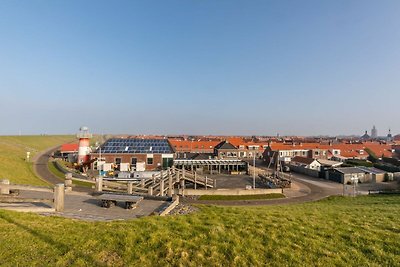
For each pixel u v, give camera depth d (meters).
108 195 14.55
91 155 52.66
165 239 9.32
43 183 35.44
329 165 65.31
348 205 26.47
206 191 37.75
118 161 52.62
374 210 18.98
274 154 76.12
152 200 15.93
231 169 60.66
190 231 10.14
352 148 88.12
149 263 7.98
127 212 13.14
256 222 11.70
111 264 7.77
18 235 8.91
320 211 17.06
